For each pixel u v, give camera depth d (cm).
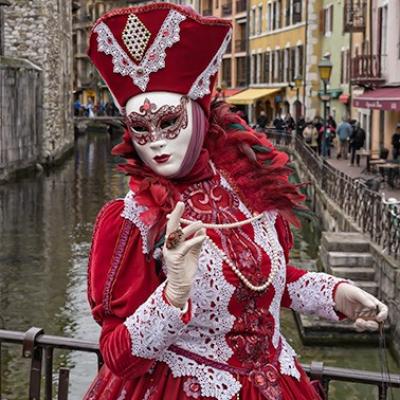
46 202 2367
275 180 247
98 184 2822
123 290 229
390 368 991
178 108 225
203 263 229
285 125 4081
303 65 4416
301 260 1619
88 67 8862
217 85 257
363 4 3097
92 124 6431
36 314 1199
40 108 3334
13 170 2938
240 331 234
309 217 258
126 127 238
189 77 226
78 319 1179
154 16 221
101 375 253
